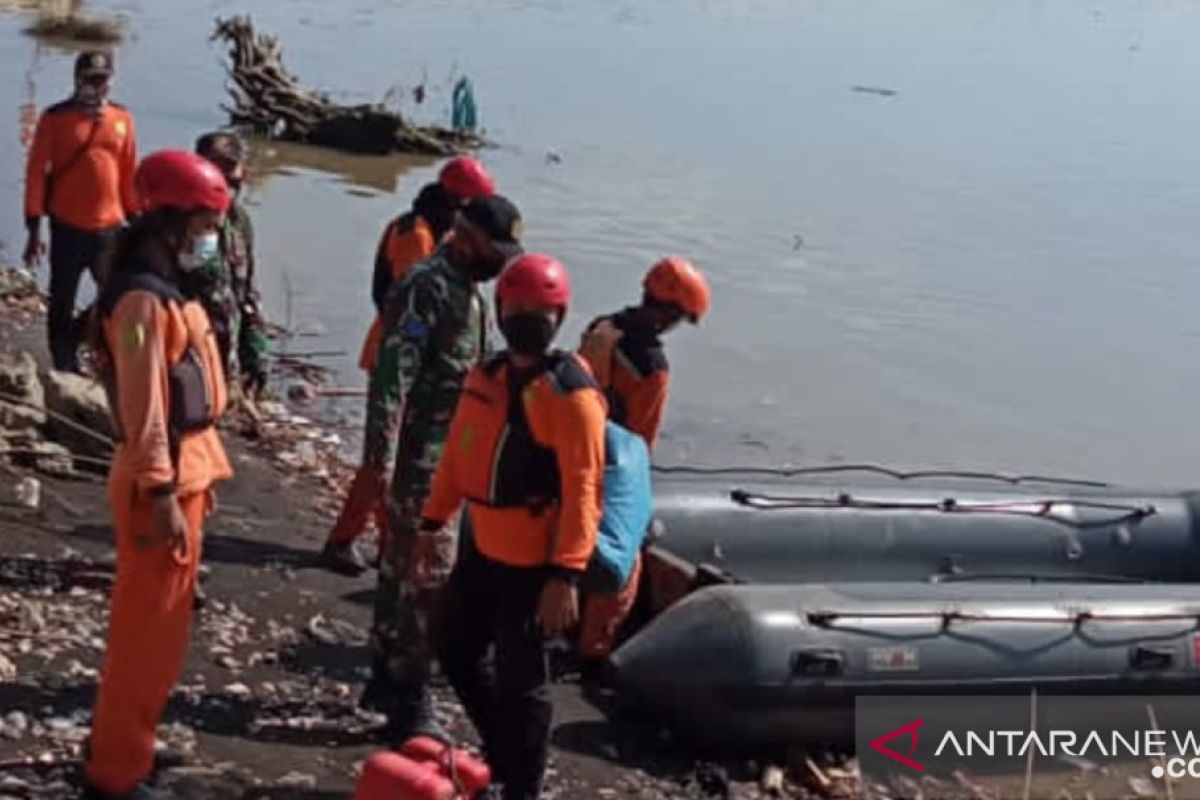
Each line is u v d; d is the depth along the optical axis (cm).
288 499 1101
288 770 683
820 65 4291
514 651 620
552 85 3628
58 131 1134
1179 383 1827
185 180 570
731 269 2134
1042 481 1038
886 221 2491
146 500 577
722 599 801
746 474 973
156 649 600
